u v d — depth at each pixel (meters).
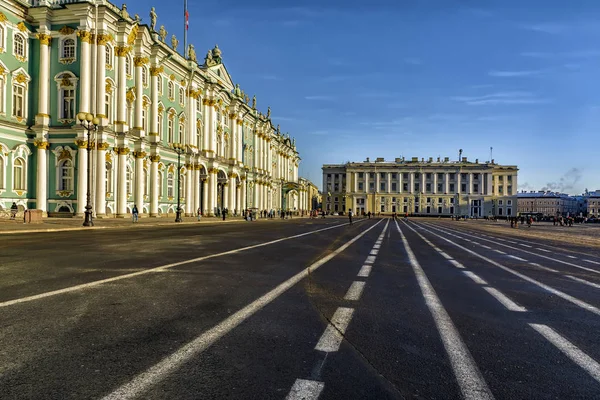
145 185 42.56
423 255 15.07
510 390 3.70
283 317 5.91
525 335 5.36
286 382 3.75
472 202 143.00
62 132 35.16
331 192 153.25
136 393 3.49
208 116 56.16
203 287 7.85
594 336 5.38
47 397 3.40
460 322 5.90
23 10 34.19
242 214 68.75
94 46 35.41
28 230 21.61
